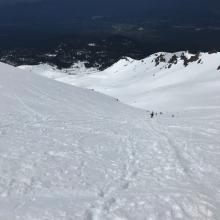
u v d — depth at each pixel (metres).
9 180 15.80
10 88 46.88
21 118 31.97
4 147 21.03
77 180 17.03
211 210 14.77
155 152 24.97
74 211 13.30
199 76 166.75
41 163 18.92
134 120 42.91
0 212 12.49
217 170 21.22
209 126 38.50
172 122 42.53
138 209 14.19
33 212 12.81
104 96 69.19
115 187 16.67
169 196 15.87
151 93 135.62
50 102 44.84
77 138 26.69
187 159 23.41
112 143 26.62
